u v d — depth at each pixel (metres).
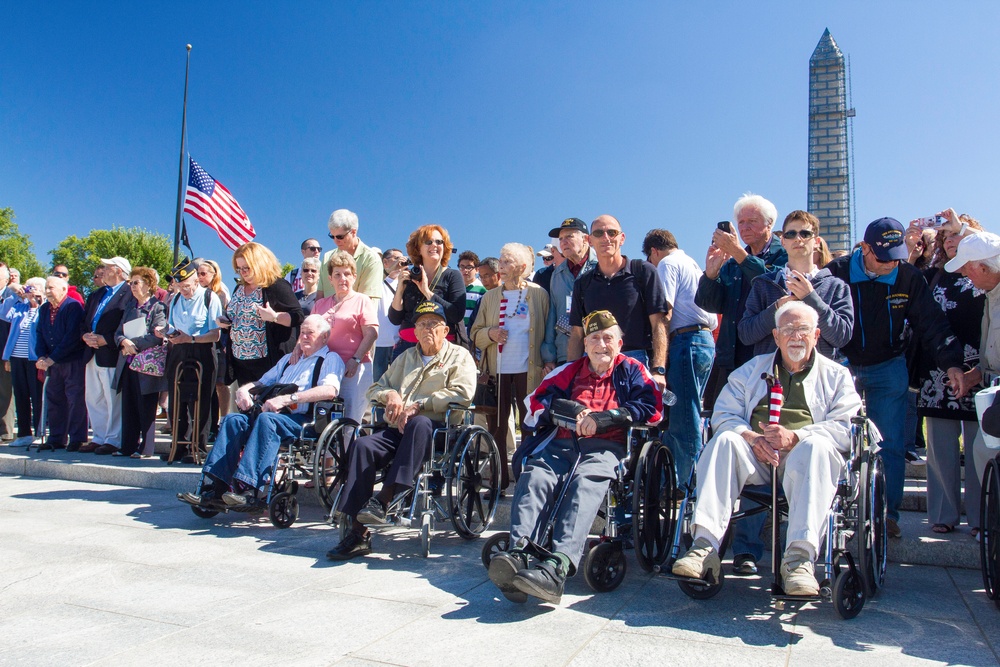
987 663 2.84
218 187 11.07
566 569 3.46
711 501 3.54
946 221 4.92
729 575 4.14
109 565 4.20
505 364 5.90
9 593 3.67
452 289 6.11
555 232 6.60
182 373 7.15
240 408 5.50
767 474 3.69
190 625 3.21
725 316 4.87
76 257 48.22
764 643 3.04
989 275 4.27
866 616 3.42
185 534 5.03
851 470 3.51
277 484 5.42
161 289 7.96
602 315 4.29
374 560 4.41
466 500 4.93
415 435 4.51
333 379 5.58
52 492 6.58
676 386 5.28
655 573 4.16
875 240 4.30
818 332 3.88
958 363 4.22
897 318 4.39
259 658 2.83
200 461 7.28
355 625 3.21
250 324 6.61
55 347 8.20
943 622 3.33
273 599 3.59
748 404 3.95
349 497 4.44
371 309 6.17
